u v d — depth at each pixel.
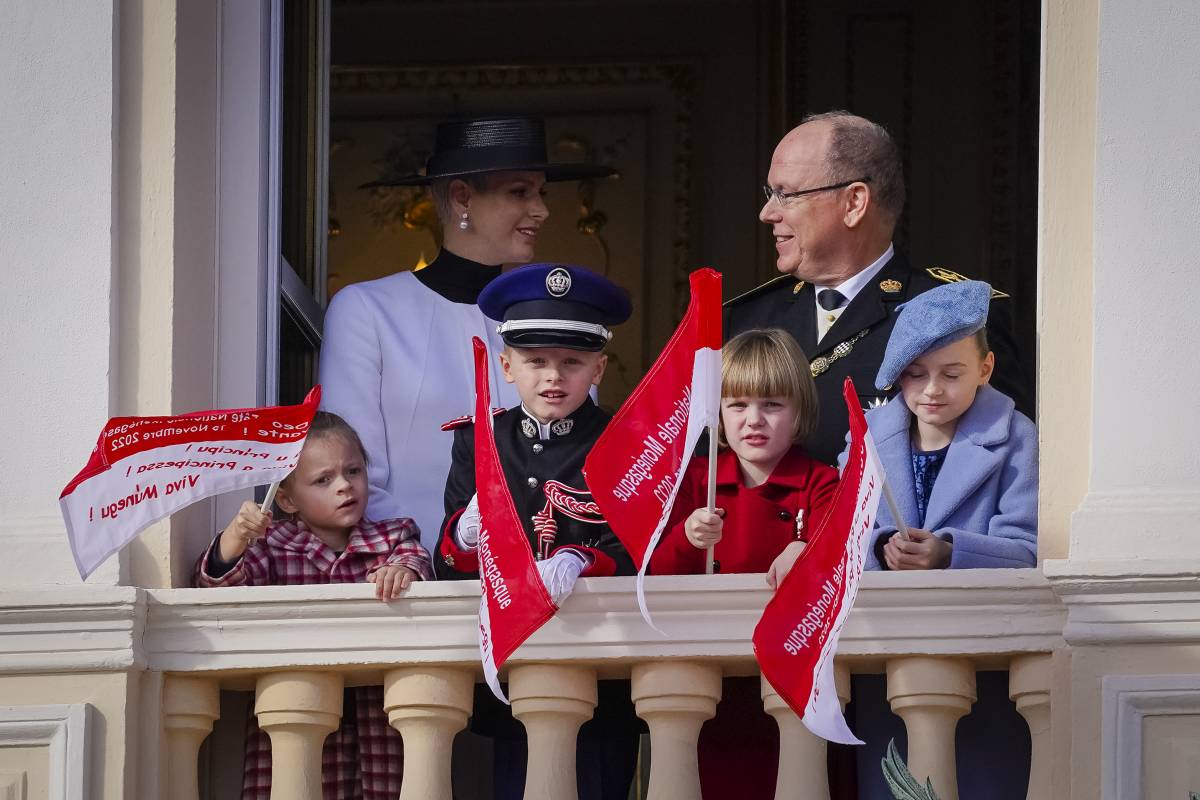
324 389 21.30
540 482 18.91
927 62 36.66
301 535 19.09
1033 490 18.44
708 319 17.02
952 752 17.64
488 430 17.70
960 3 36.62
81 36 19.28
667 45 37.94
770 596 17.72
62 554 18.52
